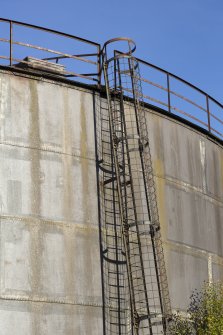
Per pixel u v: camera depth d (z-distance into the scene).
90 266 23.80
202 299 26.73
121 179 25.25
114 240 24.53
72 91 24.98
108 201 24.72
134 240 24.92
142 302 24.59
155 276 25.16
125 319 24.06
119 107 25.89
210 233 28.55
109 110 25.34
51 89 24.56
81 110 24.98
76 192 24.12
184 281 26.55
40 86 24.36
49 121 24.23
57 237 23.42
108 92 25.52
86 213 24.16
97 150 24.95
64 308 23.02
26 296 22.48
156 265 25.17
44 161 23.80
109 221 24.59
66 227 23.66
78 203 24.08
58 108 24.52
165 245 26.16
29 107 24.00
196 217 27.95
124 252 24.62
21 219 22.95
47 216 23.39
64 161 24.16
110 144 25.30
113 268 24.27
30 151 23.64
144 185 25.80
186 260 26.89
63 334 22.83
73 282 23.36
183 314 26.08
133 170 25.64
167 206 26.67
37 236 23.08
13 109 23.72
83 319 23.28
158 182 26.61
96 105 25.41
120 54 26.22
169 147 27.48
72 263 23.48
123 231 24.48
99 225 24.31
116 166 24.75
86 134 24.88
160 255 25.44
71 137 24.52
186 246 27.05
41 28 25.23
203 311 25.77
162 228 26.22
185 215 27.41
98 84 26.00
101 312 23.66
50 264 23.09
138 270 24.77
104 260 24.12
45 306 22.73
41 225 23.22
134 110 26.30
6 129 23.45
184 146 28.27
